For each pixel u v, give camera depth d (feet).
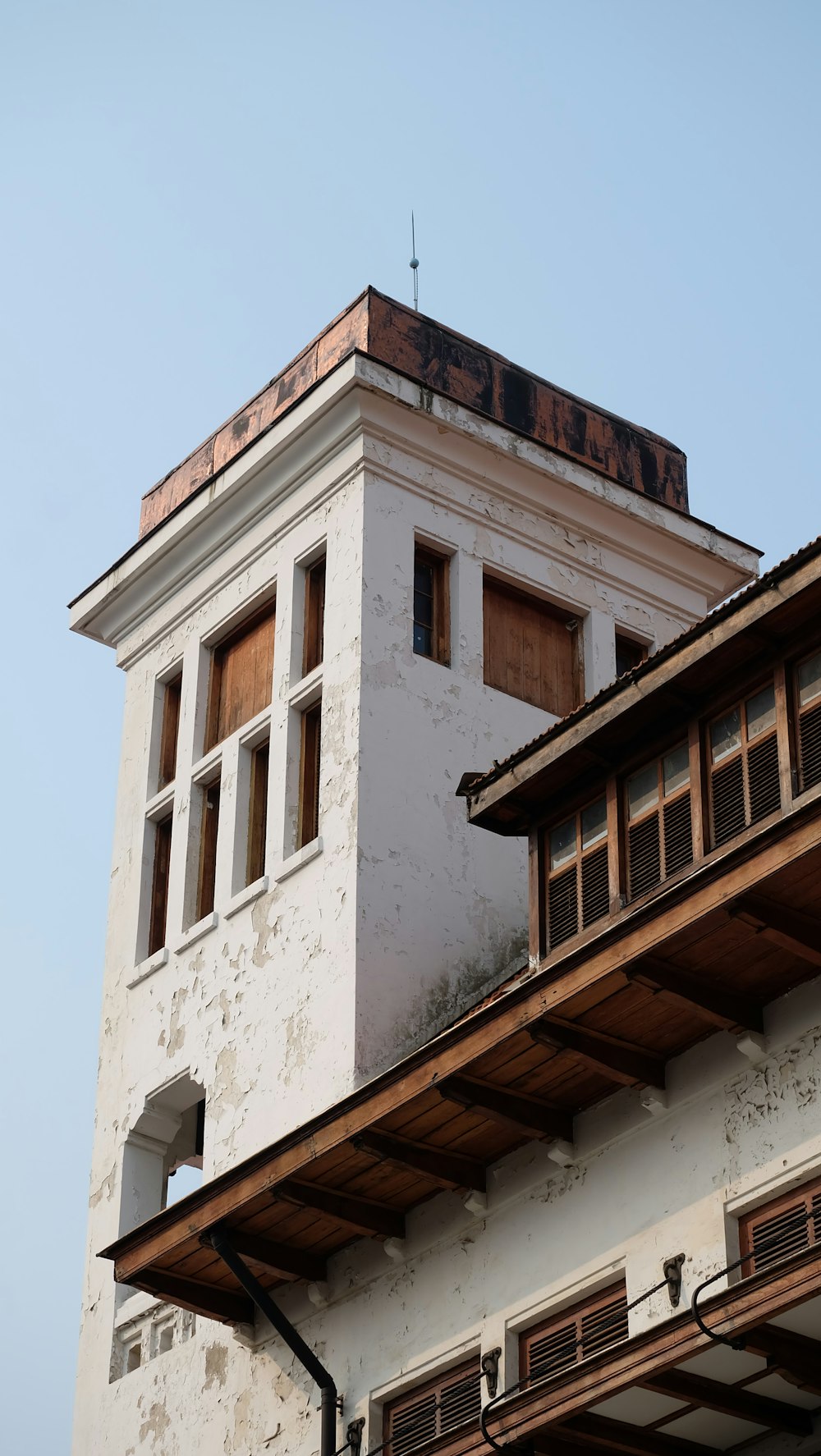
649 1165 58.54
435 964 73.51
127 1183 79.51
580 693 84.07
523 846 78.23
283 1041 73.72
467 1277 63.05
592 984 55.01
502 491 84.17
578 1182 60.59
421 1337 63.72
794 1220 54.44
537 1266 60.80
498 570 83.05
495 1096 60.03
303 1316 68.59
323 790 76.43
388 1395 64.23
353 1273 67.26
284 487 83.66
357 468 80.84
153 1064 79.71
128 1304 77.41
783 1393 54.19
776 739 56.18
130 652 89.81
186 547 87.40
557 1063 58.70
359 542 79.30
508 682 82.12
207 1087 76.38
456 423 82.43
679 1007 56.08
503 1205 62.80
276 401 88.12
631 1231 58.18
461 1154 63.00
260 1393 69.21
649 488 91.50
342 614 78.84
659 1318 56.13
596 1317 58.85
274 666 81.00
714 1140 56.85
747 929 53.11
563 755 60.95
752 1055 56.29
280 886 76.69
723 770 57.62
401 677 77.97
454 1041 58.75
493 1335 61.21
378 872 73.87
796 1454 55.16
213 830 82.99
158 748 86.89
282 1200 64.03
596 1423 55.52
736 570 89.56
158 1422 73.26
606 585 86.33
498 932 75.82
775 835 51.21
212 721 84.74
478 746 78.84
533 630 84.28
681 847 58.23
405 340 85.87
